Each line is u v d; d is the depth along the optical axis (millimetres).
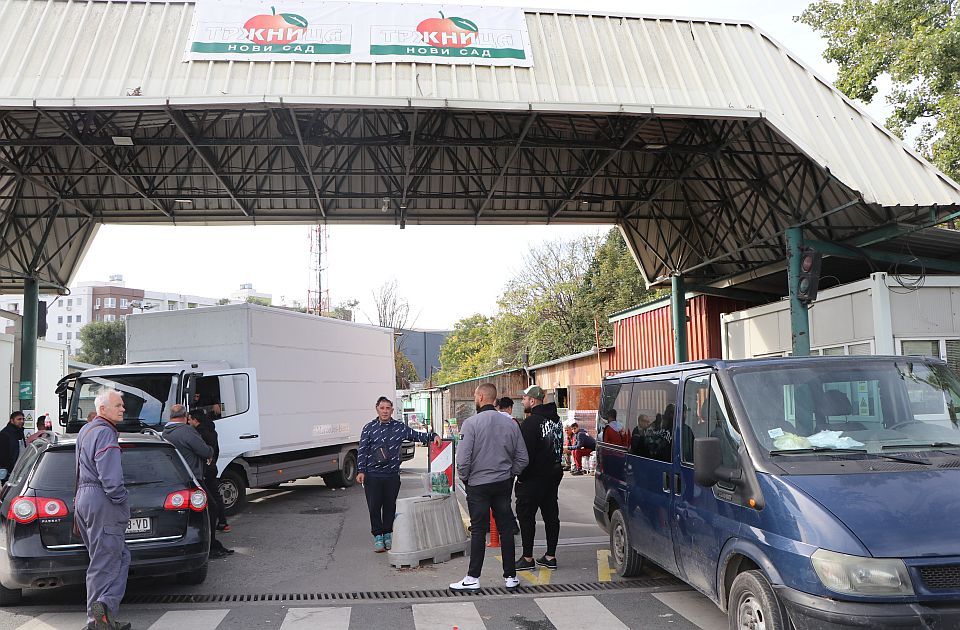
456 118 17406
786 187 15477
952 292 13836
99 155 16438
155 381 12039
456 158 18672
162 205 20109
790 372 5613
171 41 12555
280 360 14250
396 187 19312
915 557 4156
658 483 6602
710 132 15711
